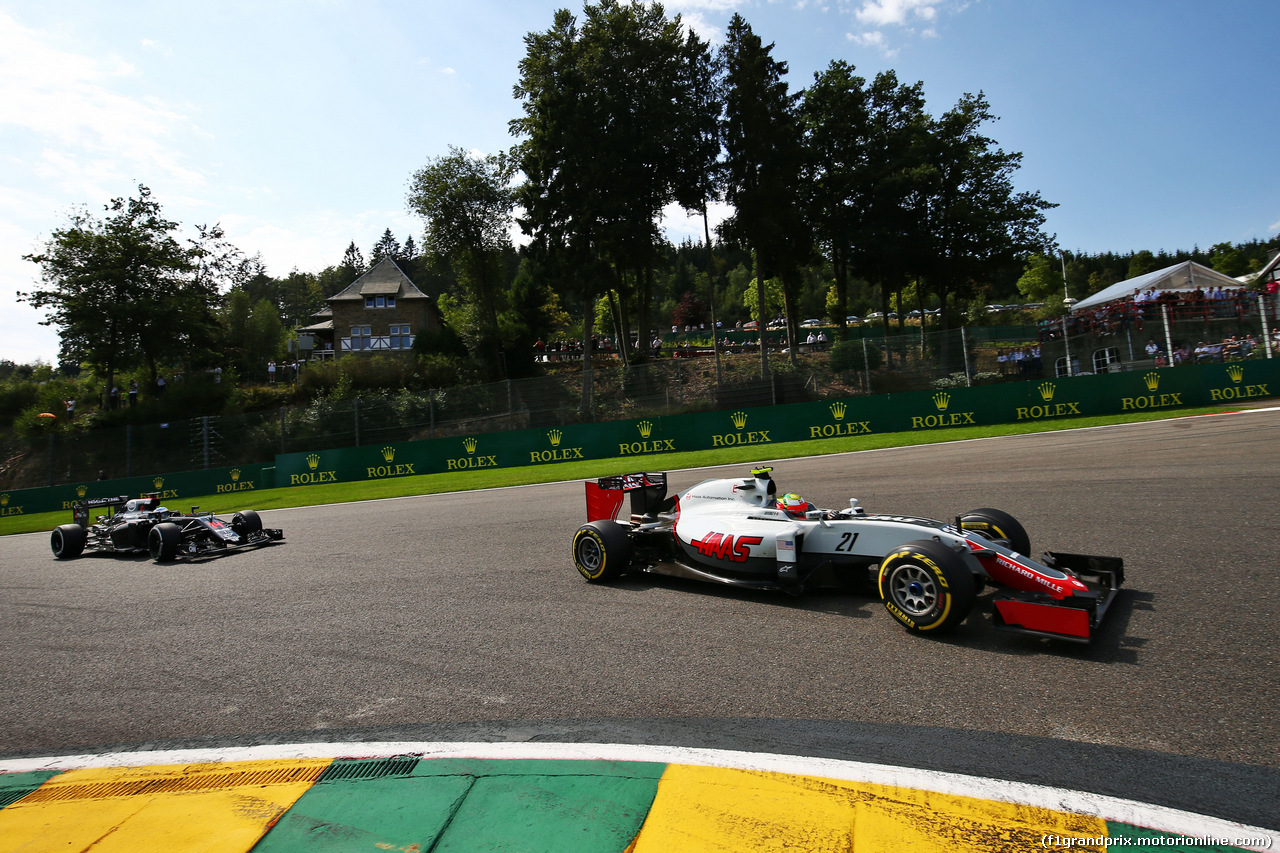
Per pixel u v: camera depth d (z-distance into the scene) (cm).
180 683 463
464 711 380
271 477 2531
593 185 3056
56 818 292
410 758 324
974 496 939
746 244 3175
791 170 3084
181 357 3928
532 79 3138
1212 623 428
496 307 4953
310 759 332
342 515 1446
